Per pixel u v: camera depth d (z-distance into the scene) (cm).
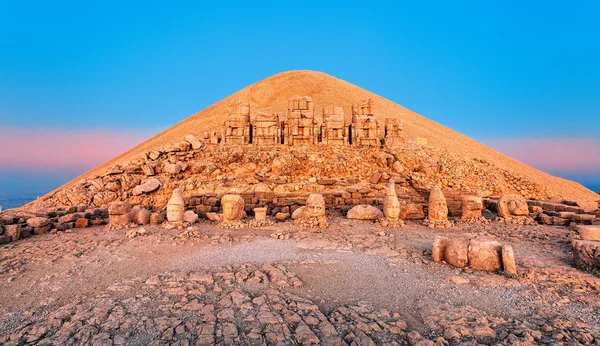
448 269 836
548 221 1423
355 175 2006
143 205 1675
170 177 1889
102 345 498
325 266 858
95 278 770
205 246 1050
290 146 2219
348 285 736
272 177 1881
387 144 2308
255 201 1712
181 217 1356
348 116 4038
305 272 812
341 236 1199
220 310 607
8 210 1364
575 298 658
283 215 1534
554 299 655
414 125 4206
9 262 875
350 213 1538
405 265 869
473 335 530
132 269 829
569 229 1305
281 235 1177
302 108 2308
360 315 596
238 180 1880
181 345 499
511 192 2089
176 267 843
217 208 1669
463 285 732
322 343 509
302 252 988
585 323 562
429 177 2036
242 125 2319
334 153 2147
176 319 573
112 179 1811
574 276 761
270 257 932
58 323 562
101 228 1348
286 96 4769
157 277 764
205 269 823
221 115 4191
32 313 600
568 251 990
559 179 3434
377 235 1216
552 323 560
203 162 2042
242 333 534
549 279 751
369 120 2316
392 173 2014
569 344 498
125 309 609
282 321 569
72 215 1362
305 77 5391
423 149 2297
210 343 508
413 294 689
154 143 3722
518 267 831
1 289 707
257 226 1368
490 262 811
